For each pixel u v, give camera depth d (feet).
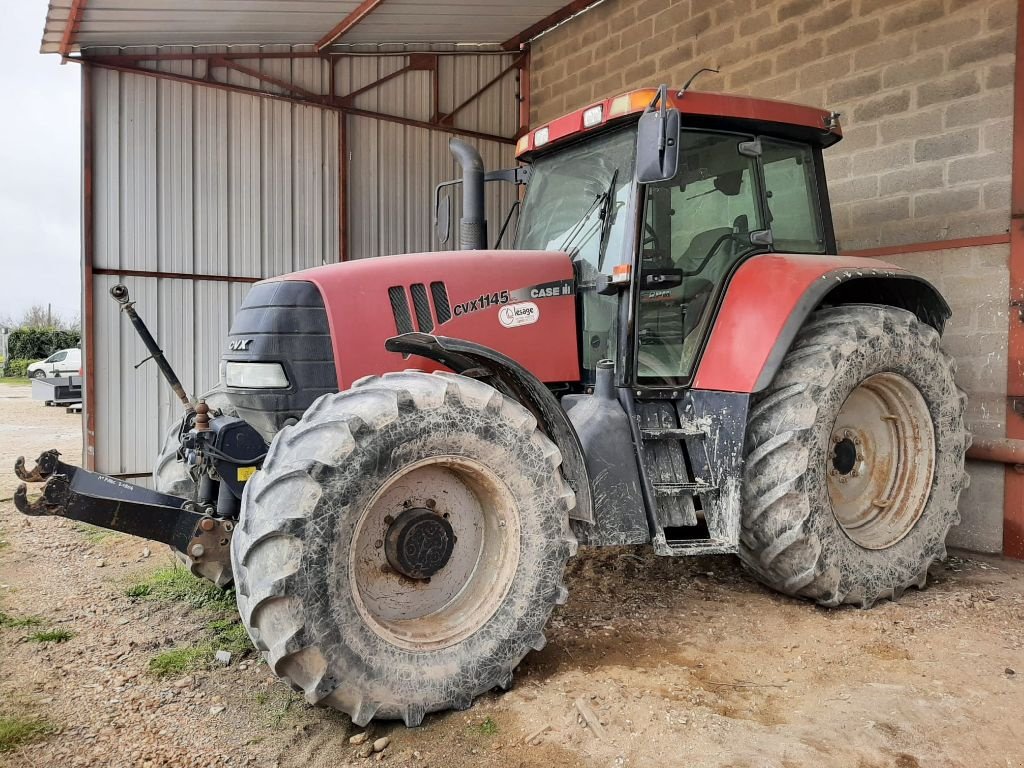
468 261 10.30
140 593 12.05
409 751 7.45
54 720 8.09
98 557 14.17
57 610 11.38
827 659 9.45
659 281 10.53
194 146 23.07
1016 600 11.60
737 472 10.42
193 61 23.00
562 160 11.96
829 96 17.02
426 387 8.16
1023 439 13.65
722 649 9.76
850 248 16.55
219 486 9.93
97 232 21.79
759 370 10.27
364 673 7.50
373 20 22.76
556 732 7.70
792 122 11.48
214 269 23.58
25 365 96.53
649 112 9.06
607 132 11.17
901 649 9.73
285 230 24.66
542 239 11.99
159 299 22.80
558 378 10.63
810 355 10.80
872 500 12.03
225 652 9.67
